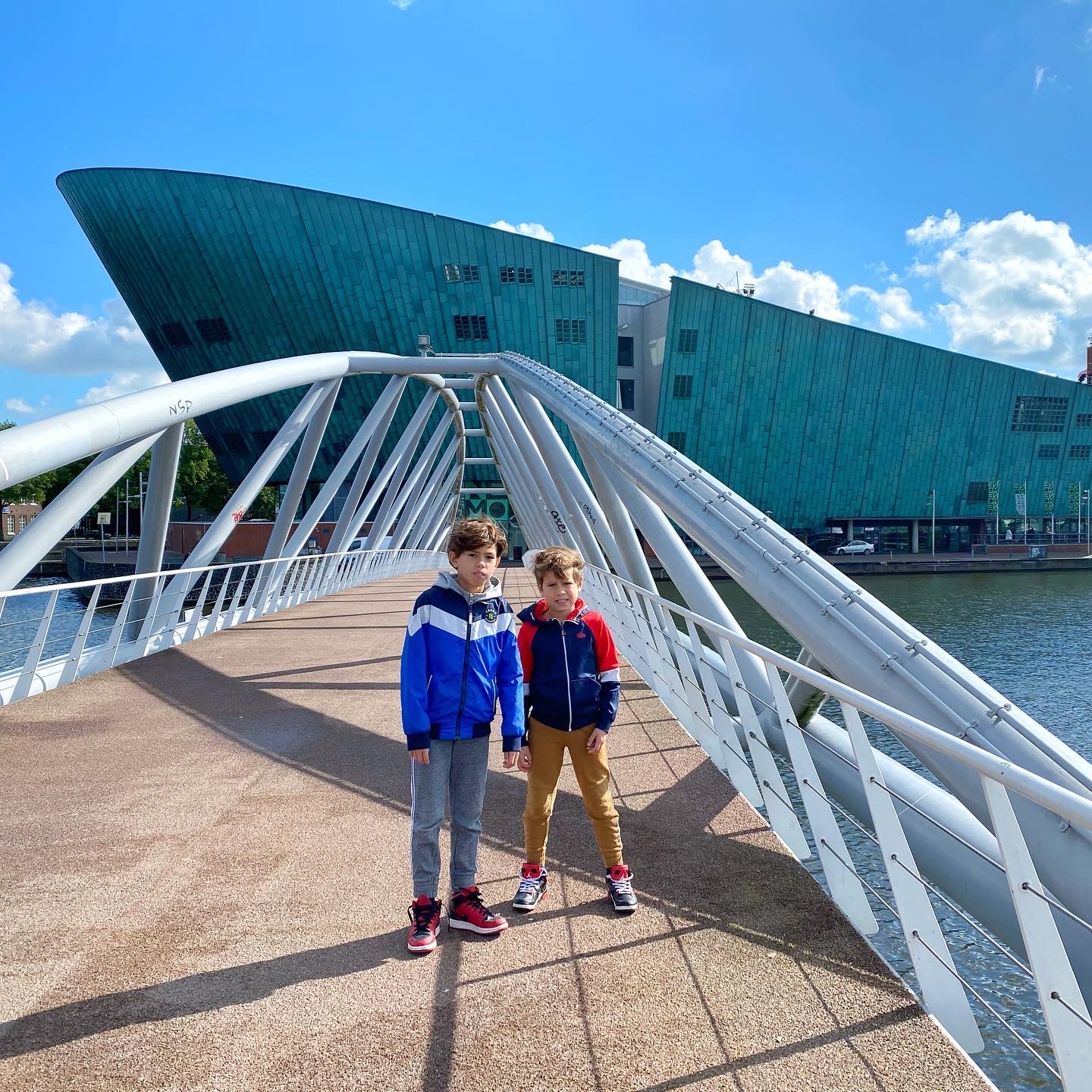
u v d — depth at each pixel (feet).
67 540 242.99
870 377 235.20
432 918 11.25
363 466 86.69
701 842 15.14
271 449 54.03
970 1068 8.60
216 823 16.28
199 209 184.65
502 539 11.68
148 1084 8.44
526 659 12.66
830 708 72.49
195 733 23.54
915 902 10.44
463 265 196.65
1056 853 13.14
